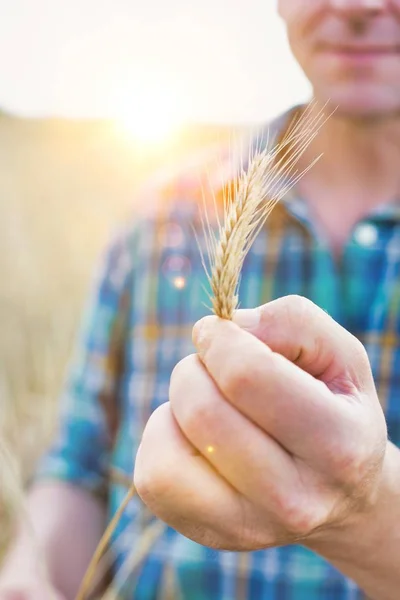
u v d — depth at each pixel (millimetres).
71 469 799
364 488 346
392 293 699
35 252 1665
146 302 791
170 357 771
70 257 1706
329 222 749
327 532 367
